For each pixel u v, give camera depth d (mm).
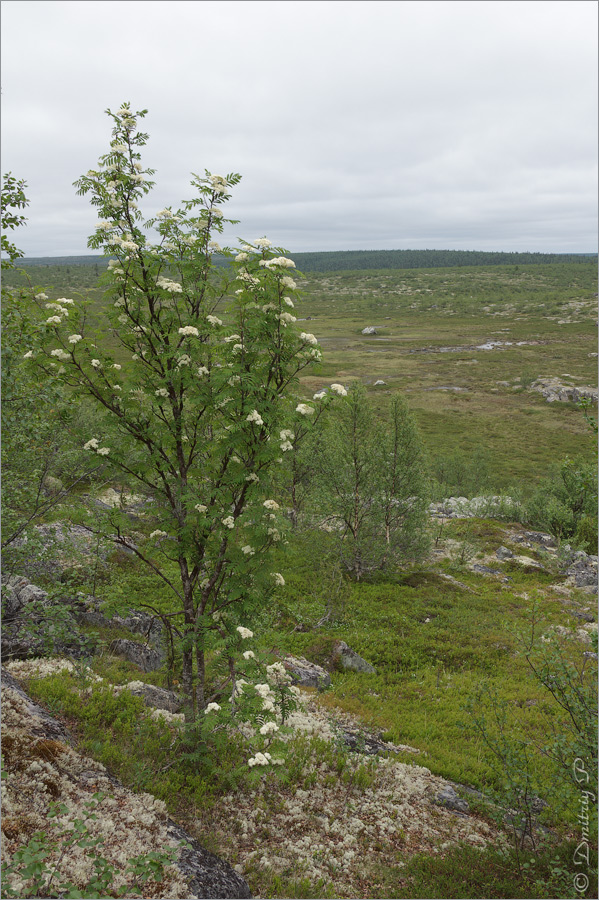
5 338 8195
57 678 9273
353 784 9336
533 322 165125
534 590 9000
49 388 8664
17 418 9719
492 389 96125
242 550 8430
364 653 17484
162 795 7238
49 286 8359
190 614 9086
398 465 24906
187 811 7324
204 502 8578
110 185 7969
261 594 8719
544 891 7023
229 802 7840
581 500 36562
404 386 96500
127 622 14203
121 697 9242
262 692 6660
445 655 17969
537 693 15336
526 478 58594
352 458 24797
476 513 40781
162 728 8867
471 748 12016
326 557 22328
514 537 33500
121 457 8641
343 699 13734
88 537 14672
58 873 4941
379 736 12055
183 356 8203
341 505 24500
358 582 24109
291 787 8727
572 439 72188
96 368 8406
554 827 9070
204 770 8227
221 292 8500
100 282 8094
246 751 9016
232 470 8617
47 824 5586
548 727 12945
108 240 8148
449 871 7434
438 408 85688
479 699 14445
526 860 7879
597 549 32906
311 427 8188
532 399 90062
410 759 10930
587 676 8109
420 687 15516
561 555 29047
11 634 10492
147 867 4941
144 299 8461
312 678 14602
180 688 11164
